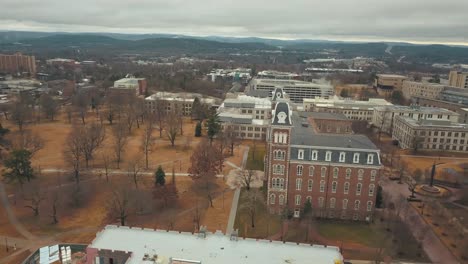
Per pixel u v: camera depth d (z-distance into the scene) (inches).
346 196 4335.6
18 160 4675.2
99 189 5088.6
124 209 4055.1
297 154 4323.3
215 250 2765.7
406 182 5649.6
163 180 5014.8
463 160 6879.9
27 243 3720.5
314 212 4404.5
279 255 2733.8
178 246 2797.7
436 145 7421.3
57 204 4520.2
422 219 4387.3
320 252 2792.8
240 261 2635.3
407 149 7534.5
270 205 4473.4
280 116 4210.1
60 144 7155.5
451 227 4185.5
